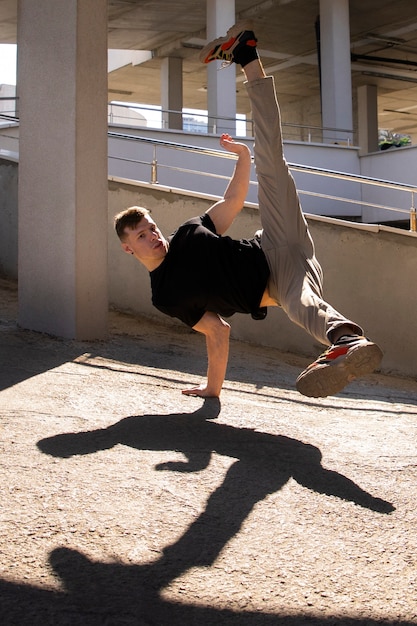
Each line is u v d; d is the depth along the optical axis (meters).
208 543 2.46
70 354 5.32
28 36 6.00
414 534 2.60
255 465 3.19
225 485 2.95
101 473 2.99
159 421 3.74
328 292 7.60
